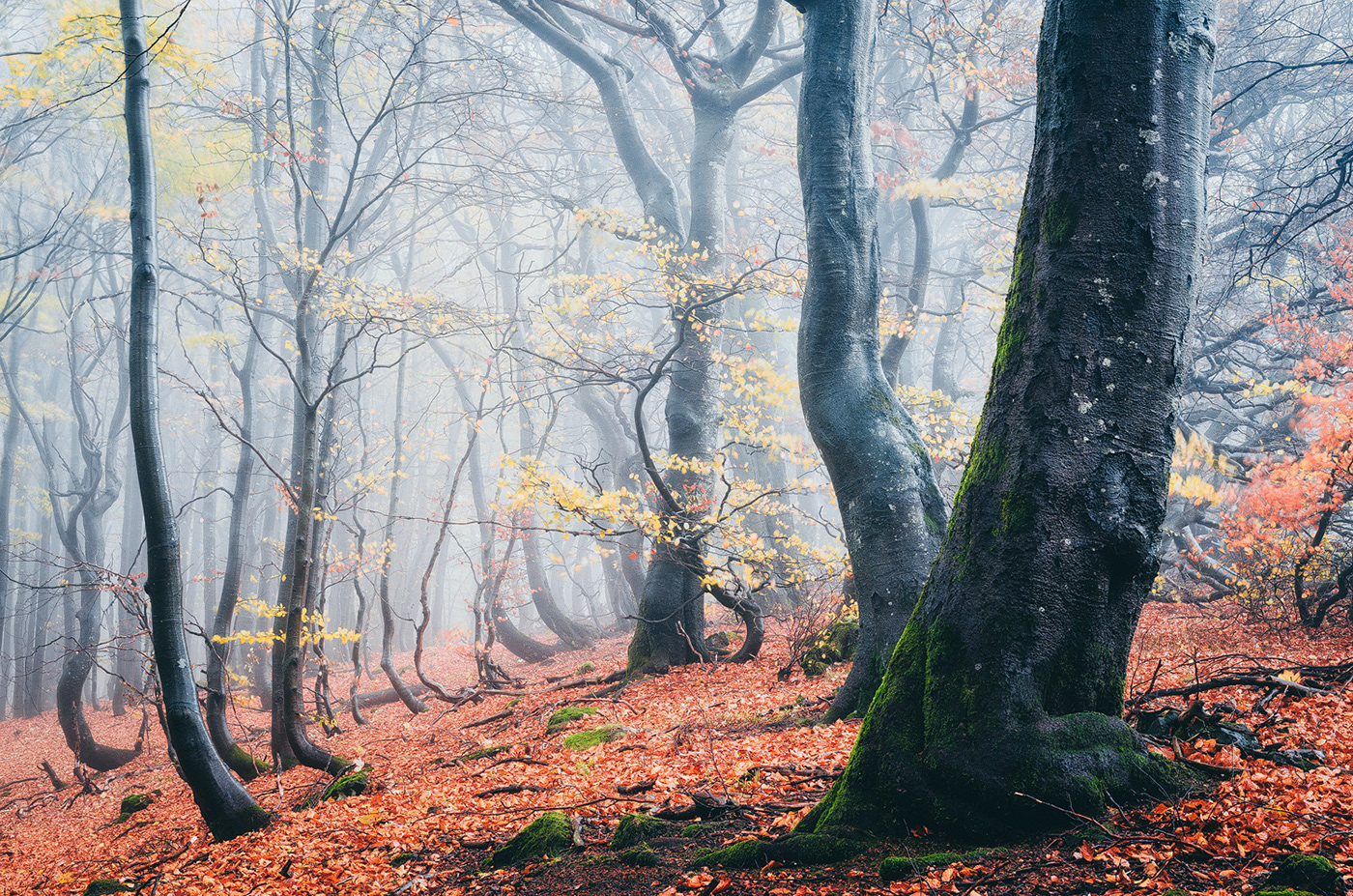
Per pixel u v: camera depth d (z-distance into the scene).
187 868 6.64
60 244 19.41
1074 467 3.68
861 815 3.82
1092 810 3.44
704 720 8.91
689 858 4.13
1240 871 2.96
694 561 12.68
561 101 16.31
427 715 14.23
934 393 13.95
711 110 14.77
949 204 17.38
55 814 13.12
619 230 14.97
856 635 11.89
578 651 21.16
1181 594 14.29
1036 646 3.64
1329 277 16.19
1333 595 9.87
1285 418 15.76
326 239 16.72
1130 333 3.70
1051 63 3.96
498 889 4.34
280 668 10.65
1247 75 18.42
